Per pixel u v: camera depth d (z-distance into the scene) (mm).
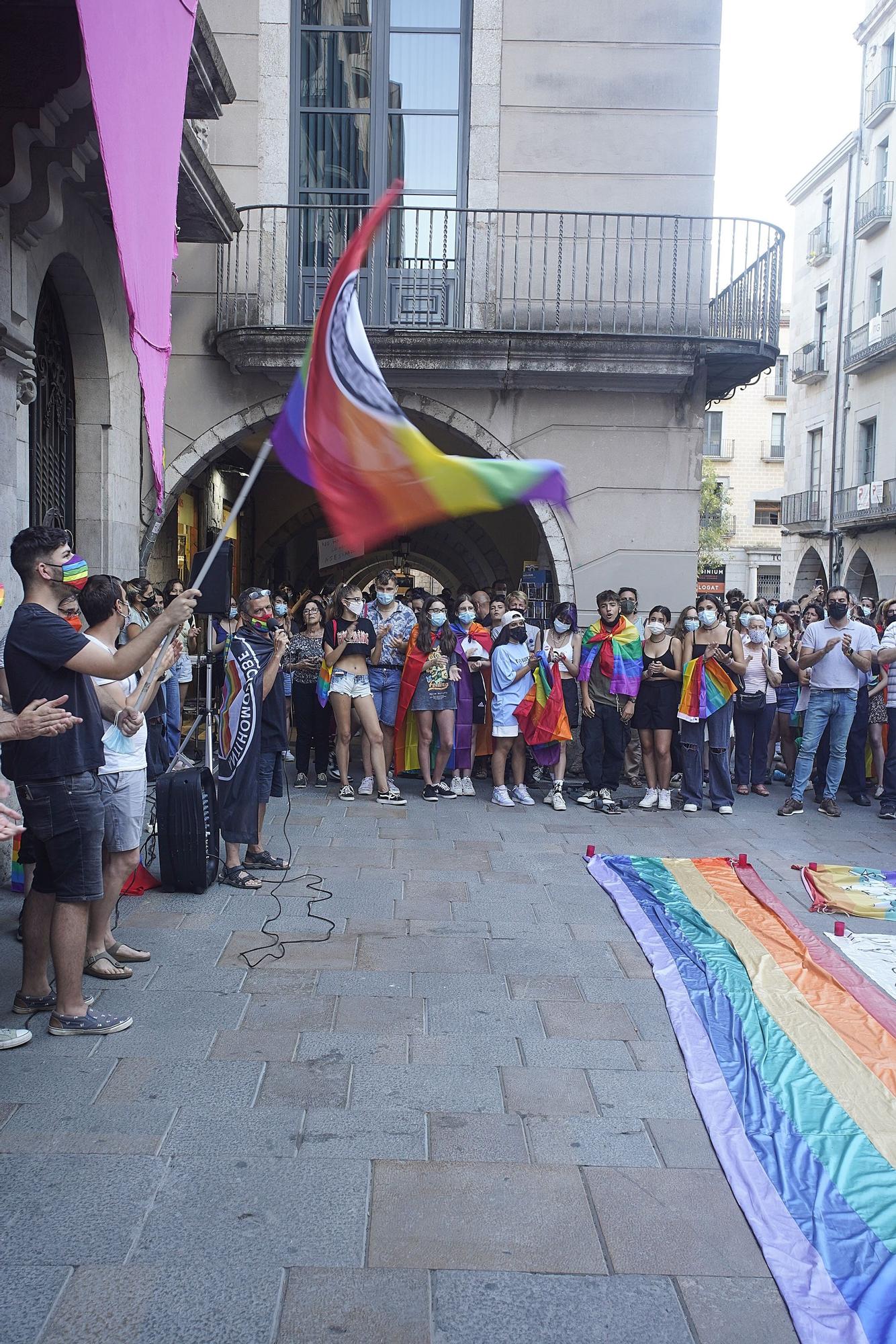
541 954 5223
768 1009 4551
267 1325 2547
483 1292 2697
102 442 8727
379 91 11047
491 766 10320
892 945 5531
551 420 10914
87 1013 4172
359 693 8742
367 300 11148
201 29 6797
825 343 30484
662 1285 2752
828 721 9023
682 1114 3668
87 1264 2748
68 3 5293
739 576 42156
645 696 8977
